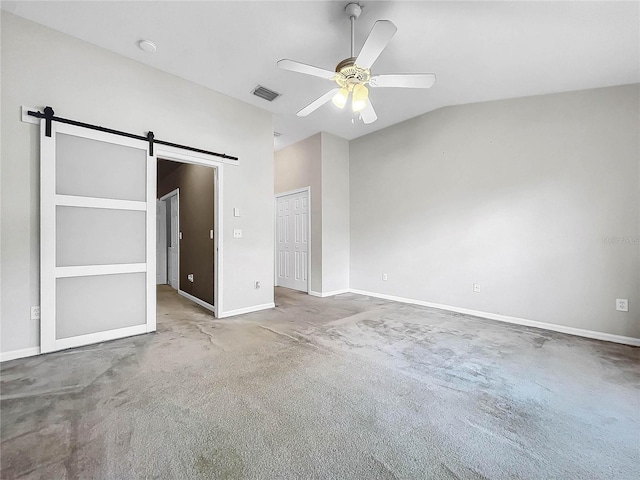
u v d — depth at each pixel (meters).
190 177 4.81
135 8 2.26
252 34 2.55
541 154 3.32
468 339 2.93
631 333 2.82
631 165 2.82
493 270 3.68
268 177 4.15
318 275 5.15
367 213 5.19
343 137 5.40
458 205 3.99
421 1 2.08
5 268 2.34
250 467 1.30
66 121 2.55
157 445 1.42
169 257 6.39
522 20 2.18
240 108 3.83
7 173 2.33
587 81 2.91
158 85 3.12
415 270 4.49
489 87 3.31
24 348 2.42
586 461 1.35
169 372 2.19
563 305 3.19
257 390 1.94
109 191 2.82
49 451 1.37
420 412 1.72
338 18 2.33
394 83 2.27
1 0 2.18
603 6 1.96
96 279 2.77
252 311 3.99
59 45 2.55
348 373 2.19
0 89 2.29
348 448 1.42
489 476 1.26
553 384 2.04
